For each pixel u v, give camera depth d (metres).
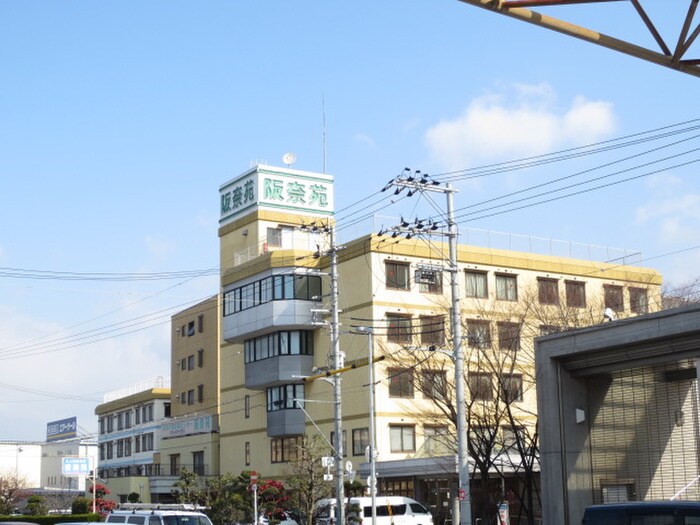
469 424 39.53
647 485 28.20
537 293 54.00
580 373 29.78
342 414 52.78
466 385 43.91
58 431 120.69
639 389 28.83
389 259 52.31
